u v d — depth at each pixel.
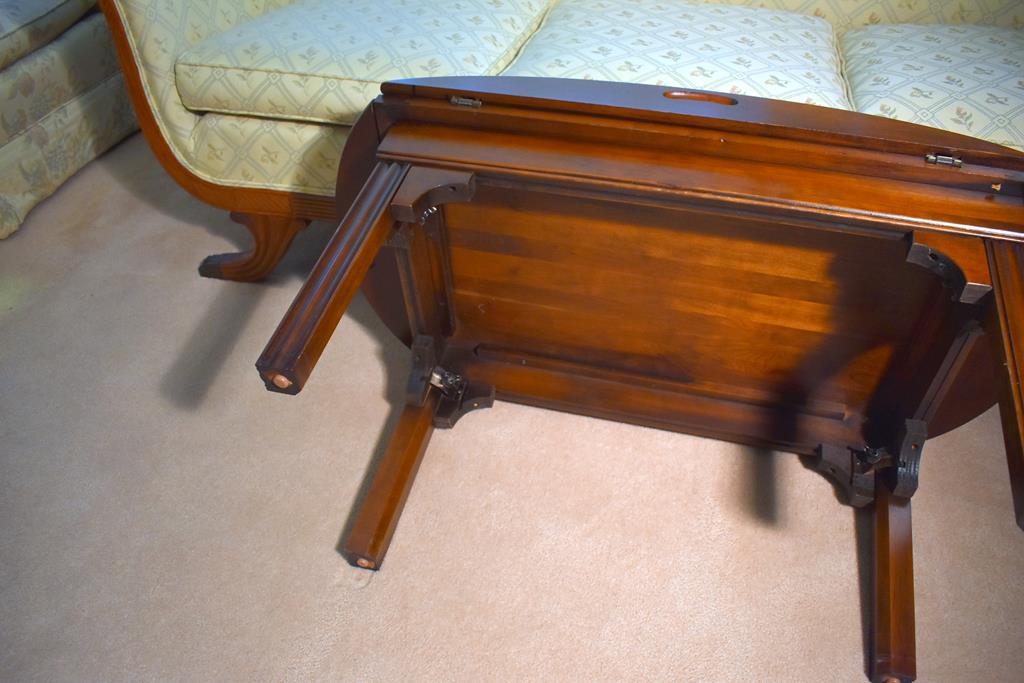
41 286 1.65
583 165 0.90
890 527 1.09
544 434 1.32
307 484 1.25
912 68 1.35
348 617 1.07
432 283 1.21
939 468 1.26
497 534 1.17
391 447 1.22
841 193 0.86
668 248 1.08
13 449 1.30
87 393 1.41
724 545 1.15
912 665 0.97
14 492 1.24
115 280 1.67
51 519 1.20
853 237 0.98
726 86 1.27
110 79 2.06
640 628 1.06
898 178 0.88
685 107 0.93
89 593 1.10
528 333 1.30
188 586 1.11
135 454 1.30
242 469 1.27
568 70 1.30
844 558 1.13
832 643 1.04
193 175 1.44
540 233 1.12
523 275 1.20
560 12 1.61
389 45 1.31
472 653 1.03
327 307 0.75
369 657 1.03
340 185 1.09
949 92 1.25
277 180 1.41
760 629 1.05
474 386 1.32
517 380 1.31
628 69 1.30
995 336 0.76
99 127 2.05
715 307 1.14
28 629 1.06
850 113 0.95
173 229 1.84
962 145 0.87
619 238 1.09
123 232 1.82
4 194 1.78
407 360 1.48
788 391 1.23
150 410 1.38
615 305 1.19
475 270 1.22
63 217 1.87
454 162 0.92
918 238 0.83
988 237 0.82
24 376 1.44
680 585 1.10
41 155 1.87
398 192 0.90
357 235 0.85
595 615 1.07
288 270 1.70
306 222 1.51
